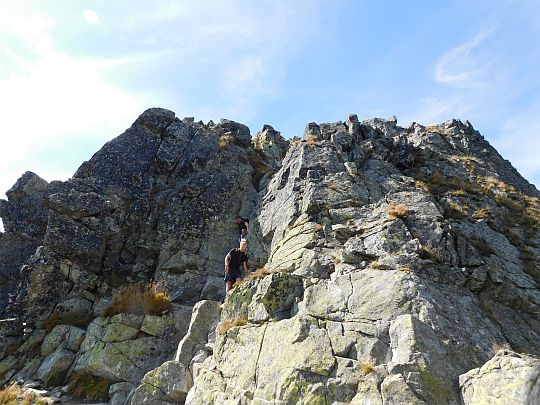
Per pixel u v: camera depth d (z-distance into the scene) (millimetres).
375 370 9398
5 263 21141
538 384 3436
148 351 15672
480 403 8211
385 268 13344
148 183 24422
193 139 27250
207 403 11695
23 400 14039
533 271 16516
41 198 23156
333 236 15930
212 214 23688
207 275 21094
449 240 15156
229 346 12914
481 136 34000
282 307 12898
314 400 9320
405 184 20359
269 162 30219
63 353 16328
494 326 12414
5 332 17719
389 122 34938
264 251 20156
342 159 21344
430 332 10188
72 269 20328
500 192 23500
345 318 11477
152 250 22375
